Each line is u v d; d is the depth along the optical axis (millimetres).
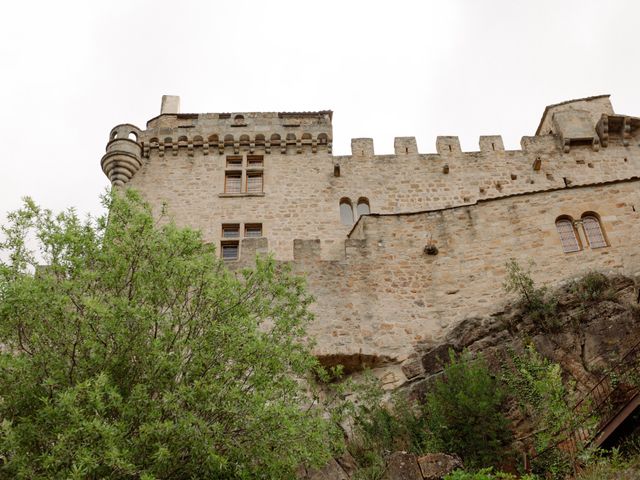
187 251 12352
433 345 17828
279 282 13297
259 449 10594
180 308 11961
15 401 10398
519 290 18047
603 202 19359
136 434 10242
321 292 18781
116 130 25953
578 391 14820
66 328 10898
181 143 26234
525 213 19609
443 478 12031
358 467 12977
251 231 24172
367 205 25000
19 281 10836
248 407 10688
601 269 18219
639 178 19484
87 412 9930
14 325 10914
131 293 11859
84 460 9008
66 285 10875
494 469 12898
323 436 11492
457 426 13555
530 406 14148
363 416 14578
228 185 25578
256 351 11391
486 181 25312
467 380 14211
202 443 10156
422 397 16109
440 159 26000
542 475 12797
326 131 26562
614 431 12633
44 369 10594
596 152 26078
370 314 18484
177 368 10914
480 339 17125
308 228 24031
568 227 19328
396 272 19328
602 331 15992
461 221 19953
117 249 11914
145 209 13391
